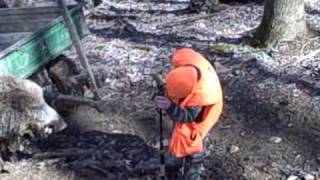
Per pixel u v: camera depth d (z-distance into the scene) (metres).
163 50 9.49
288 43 9.20
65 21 7.34
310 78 7.93
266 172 5.79
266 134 6.53
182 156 4.87
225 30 10.69
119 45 9.90
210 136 6.49
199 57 4.65
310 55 8.75
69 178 5.75
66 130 6.66
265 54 8.94
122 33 10.94
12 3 11.60
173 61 4.68
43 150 6.25
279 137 6.45
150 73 8.30
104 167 5.89
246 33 10.03
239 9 12.18
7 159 5.93
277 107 7.15
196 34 10.56
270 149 6.20
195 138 4.77
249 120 6.87
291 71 8.20
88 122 6.86
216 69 8.38
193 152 4.86
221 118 6.92
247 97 7.46
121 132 6.64
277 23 9.23
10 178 5.73
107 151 6.18
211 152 6.15
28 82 5.82
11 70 6.39
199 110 4.63
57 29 7.25
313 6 11.78
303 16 9.39
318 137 6.41
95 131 6.65
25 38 6.64
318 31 9.68
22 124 5.55
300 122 6.77
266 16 9.34
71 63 7.81
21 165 5.93
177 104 4.62
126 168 5.85
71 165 5.95
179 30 10.95
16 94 5.59
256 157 6.05
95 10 13.36
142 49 9.61
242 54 9.03
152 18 12.40
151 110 7.17
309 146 6.24
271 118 6.90
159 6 13.78
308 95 7.43
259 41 9.40
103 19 12.34
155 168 5.76
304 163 5.93
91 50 9.67
